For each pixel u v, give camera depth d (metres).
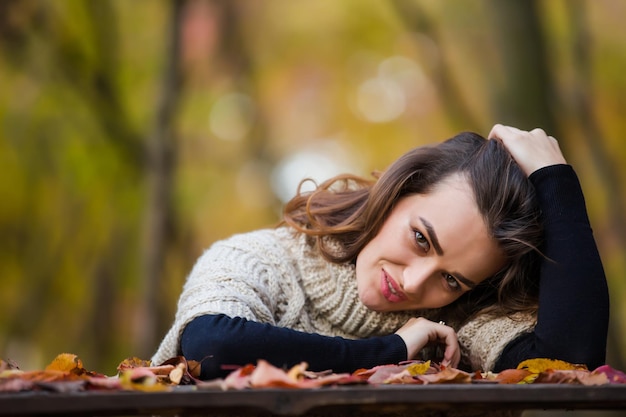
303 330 2.81
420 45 9.01
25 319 10.59
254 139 10.16
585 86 8.55
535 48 5.57
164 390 1.95
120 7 8.96
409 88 10.49
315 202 2.95
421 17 8.56
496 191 2.74
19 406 1.78
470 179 2.74
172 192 7.97
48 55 8.45
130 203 8.89
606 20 9.71
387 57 10.40
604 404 2.11
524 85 5.53
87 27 8.50
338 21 10.20
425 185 2.75
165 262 8.11
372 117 10.62
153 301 7.47
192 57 9.21
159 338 7.52
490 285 2.90
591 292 2.73
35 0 8.26
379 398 1.91
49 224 10.32
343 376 2.02
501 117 5.60
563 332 2.70
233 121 10.11
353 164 10.74
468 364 2.91
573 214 2.83
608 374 2.35
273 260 2.82
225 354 2.44
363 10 10.15
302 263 2.86
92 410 1.81
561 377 2.27
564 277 2.75
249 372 2.06
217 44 9.41
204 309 2.55
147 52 9.01
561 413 5.69
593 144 8.66
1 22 8.21
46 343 10.66
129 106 8.91
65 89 8.65
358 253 2.83
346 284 2.84
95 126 8.77
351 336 2.88
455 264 2.70
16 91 8.70
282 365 2.46
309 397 1.89
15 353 10.68
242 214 10.55
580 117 8.56
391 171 2.77
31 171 9.70
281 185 10.45
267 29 10.06
